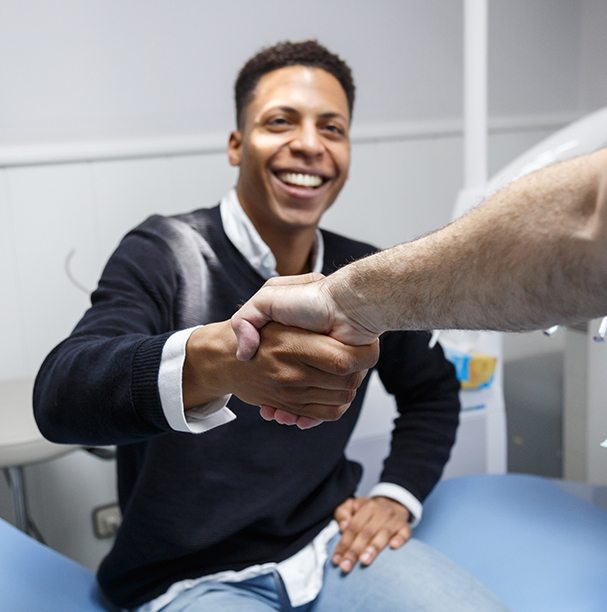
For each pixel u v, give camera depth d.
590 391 1.33
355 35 2.06
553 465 1.86
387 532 1.19
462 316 0.57
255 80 1.23
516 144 2.32
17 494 1.55
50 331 1.84
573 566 1.14
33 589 1.08
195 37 1.89
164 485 1.09
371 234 2.14
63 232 1.82
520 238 0.51
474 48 1.61
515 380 1.93
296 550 1.15
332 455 1.19
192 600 1.07
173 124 1.90
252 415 1.11
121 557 1.11
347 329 0.70
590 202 0.48
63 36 1.77
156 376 0.79
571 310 0.51
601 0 2.27
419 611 1.06
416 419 1.35
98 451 1.58
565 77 2.35
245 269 1.17
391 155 2.13
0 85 1.74
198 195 1.93
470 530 1.27
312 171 1.21
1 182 1.75
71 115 1.81
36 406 0.94
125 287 1.08
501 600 1.08
